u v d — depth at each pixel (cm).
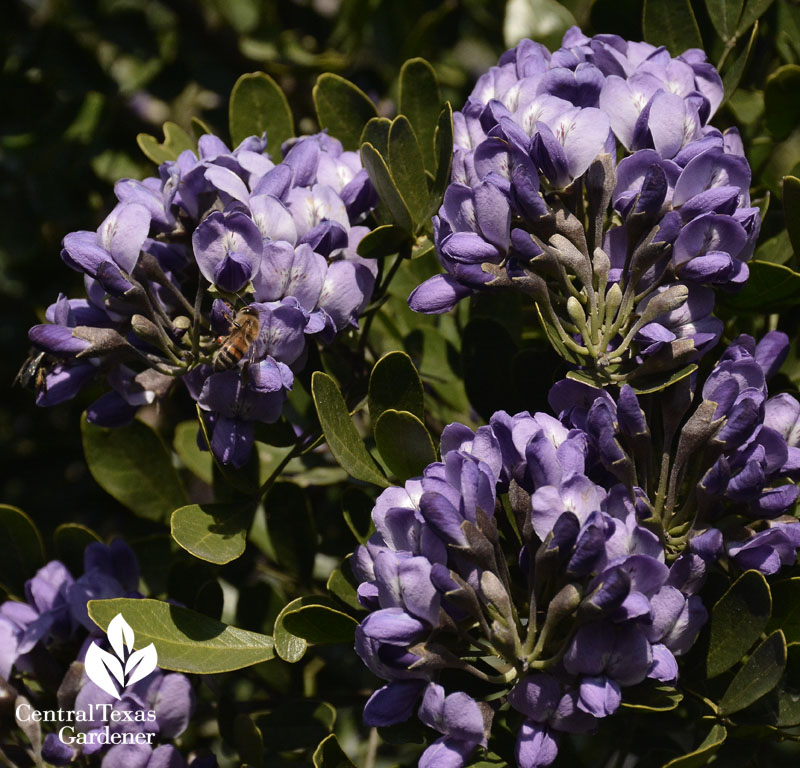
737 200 76
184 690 79
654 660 75
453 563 75
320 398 78
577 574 74
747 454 76
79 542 85
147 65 101
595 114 77
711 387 76
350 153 82
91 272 77
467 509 75
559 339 77
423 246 81
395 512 75
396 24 100
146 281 78
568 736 79
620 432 76
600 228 77
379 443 79
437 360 85
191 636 78
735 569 77
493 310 84
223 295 77
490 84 80
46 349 77
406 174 81
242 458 78
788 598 78
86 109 98
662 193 76
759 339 83
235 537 79
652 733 81
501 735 77
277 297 78
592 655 74
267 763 83
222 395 78
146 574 85
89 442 85
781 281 79
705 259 76
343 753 78
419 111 83
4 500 110
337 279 78
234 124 85
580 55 79
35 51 98
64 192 100
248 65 103
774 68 86
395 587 75
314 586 84
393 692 75
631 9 84
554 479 75
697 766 76
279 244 77
